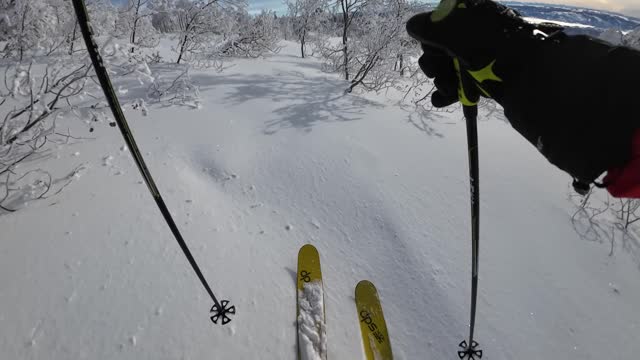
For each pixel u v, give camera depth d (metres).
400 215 2.98
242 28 8.43
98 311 2.05
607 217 3.12
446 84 1.04
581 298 2.40
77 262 2.29
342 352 2.05
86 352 1.87
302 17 9.87
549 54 0.76
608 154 0.64
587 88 0.67
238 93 5.05
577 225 3.01
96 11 5.83
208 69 6.16
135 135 3.70
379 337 2.14
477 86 0.92
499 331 2.18
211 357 1.93
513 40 0.82
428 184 3.34
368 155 3.71
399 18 6.00
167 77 5.29
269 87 5.46
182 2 6.68
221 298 2.22
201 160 3.50
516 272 2.54
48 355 1.84
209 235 2.65
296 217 2.96
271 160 3.58
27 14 4.36
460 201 3.17
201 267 2.39
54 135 3.45
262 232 2.79
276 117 4.39
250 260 2.52
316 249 2.68
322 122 4.33
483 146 4.06
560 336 2.17
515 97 0.79
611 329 2.23
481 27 0.84
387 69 6.09
